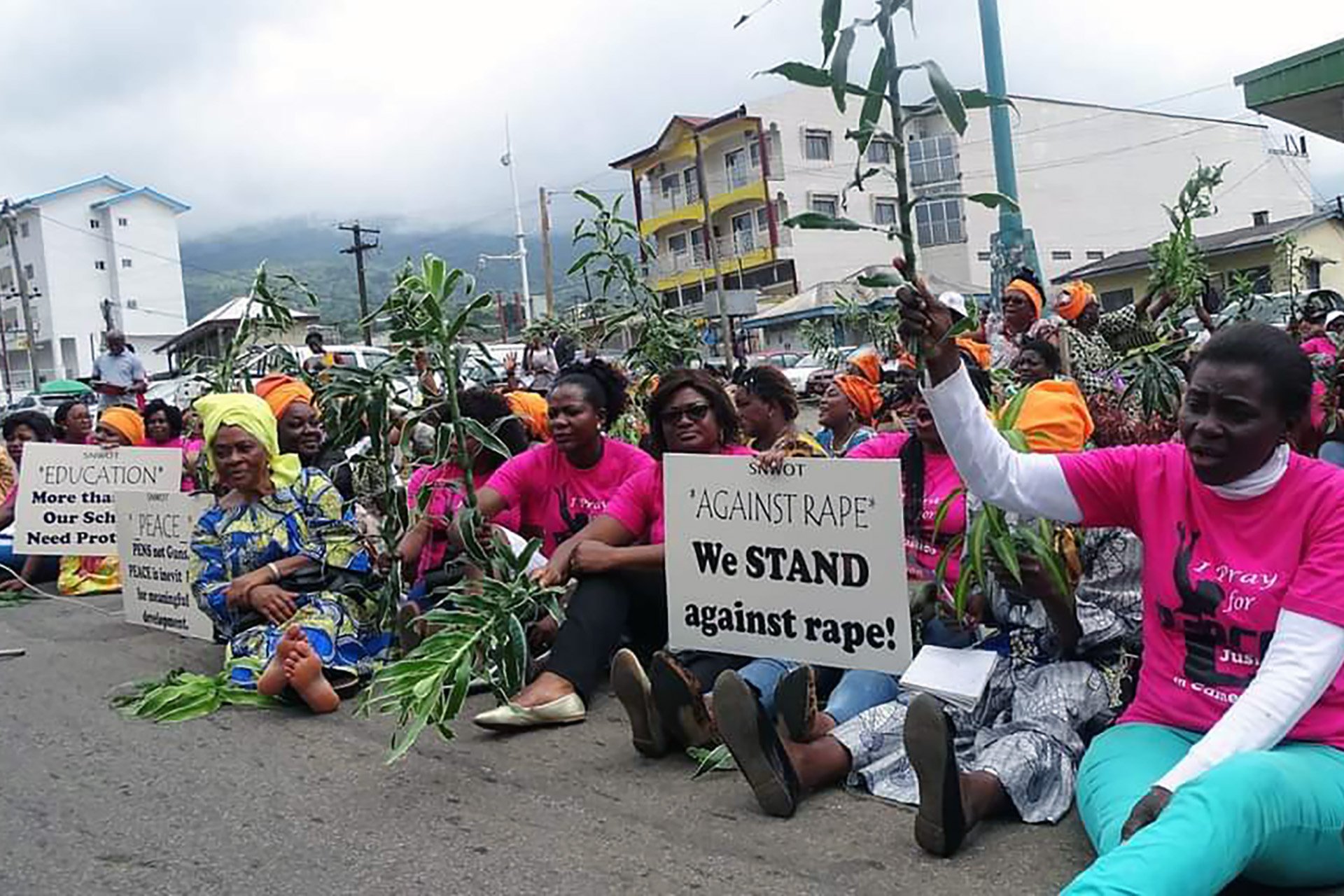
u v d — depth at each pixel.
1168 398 5.62
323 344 11.73
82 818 3.76
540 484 5.30
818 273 42.81
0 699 5.29
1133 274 33.31
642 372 7.52
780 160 42.47
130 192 69.31
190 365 7.10
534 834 3.42
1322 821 2.47
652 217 47.34
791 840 3.25
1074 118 46.50
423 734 4.41
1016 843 3.14
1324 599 2.52
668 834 3.36
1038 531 3.23
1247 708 2.49
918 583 3.85
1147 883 2.14
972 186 42.34
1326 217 29.94
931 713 2.96
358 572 5.06
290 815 3.68
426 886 3.12
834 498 3.74
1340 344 5.79
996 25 11.78
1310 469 2.66
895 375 6.49
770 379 5.31
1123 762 2.76
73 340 68.50
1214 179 7.38
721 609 4.02
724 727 3.32
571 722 4.41
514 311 43.66
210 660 5.82
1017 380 5.67
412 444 5.90
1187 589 2.80
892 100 2.71
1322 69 10.25
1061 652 3.48
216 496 5.62
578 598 4.57
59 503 7.48
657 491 4.67
